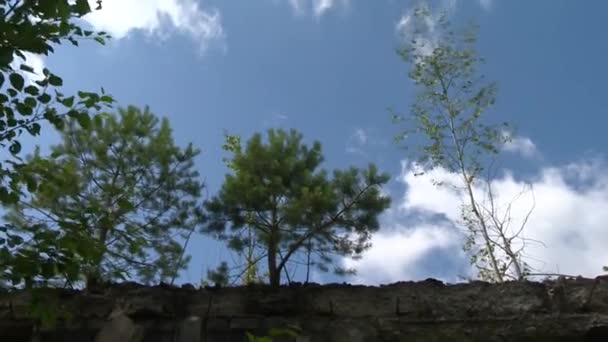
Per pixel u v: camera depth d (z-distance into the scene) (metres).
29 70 4.17
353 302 7.24
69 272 4.51
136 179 9.26
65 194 8.04
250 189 9.05
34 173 4.68
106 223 5.10
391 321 7.03
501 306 7.00
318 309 7.23
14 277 4.37
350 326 7.02
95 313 7.13
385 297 7.24
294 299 7.33
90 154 9.23
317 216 8.85
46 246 4.45
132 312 7.12
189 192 9.55
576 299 6.93
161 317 7.17
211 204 9.23
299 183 9.29
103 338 6.95
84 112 4.55
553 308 6.92
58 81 4.41
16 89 4.23
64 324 7.02
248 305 7.30
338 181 9.29
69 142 9.23
